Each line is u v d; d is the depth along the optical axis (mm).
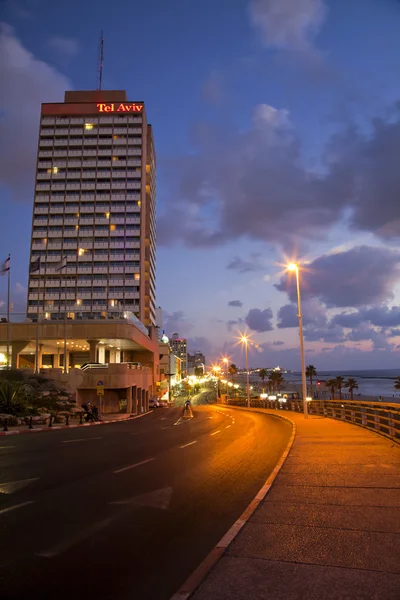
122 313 74688
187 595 4090
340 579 4348
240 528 6055
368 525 6109
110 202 112812
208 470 12195
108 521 7098
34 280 108500
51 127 117500
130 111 118375
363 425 22688
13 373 47188
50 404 41938
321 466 11164
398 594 4027
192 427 31266
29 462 13883
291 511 6918
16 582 4770
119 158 115688
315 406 38812
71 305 106812
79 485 10102
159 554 5582
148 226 120562
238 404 83750
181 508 7953
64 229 111438
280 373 165625
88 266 109062
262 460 14062
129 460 14305
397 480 9164
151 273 122188
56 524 6926
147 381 72500
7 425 28359
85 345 76125
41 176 114500
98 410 43562
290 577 4422
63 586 4664
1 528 6719
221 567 4703
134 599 4359
